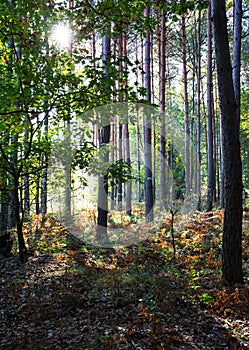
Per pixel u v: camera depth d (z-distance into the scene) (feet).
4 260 26.76
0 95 20.35
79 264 24.93
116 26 20.74
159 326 15.24
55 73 20.38
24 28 18.94
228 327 15.48
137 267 24.23
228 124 19.94
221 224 36.58
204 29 71.26
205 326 15.61
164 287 19.72
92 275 22.30
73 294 19.12
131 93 20.75
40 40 19.54
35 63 19.93
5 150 24.71
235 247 20.06
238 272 20.07
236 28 31.40
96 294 19.43
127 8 19.86
